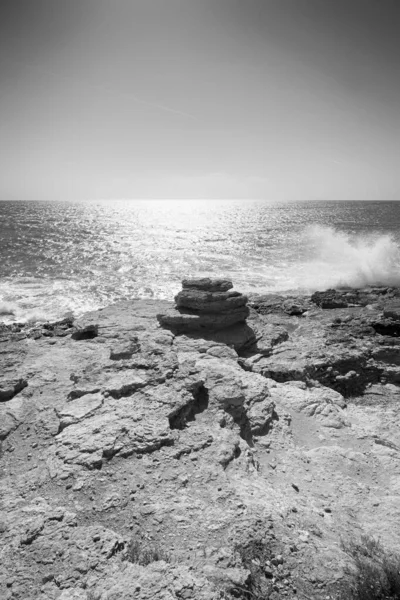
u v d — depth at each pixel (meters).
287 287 28.70
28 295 27.02
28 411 8.35
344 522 5.80
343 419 9.59
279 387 10.70
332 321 17.80
